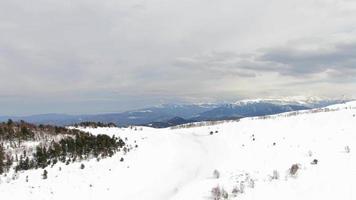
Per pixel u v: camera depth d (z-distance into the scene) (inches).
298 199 868.6
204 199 1017.5
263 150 1579.7
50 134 1513.3
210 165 1456.7
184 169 1341.0
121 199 1027.9
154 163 1347.2
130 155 1407.5
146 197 1059.9
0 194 966.4
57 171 1159.0
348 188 870.4
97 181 1120.8
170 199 1080.8
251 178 1151.0
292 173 1098.7
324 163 1152.8
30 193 989.8
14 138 1376.7
